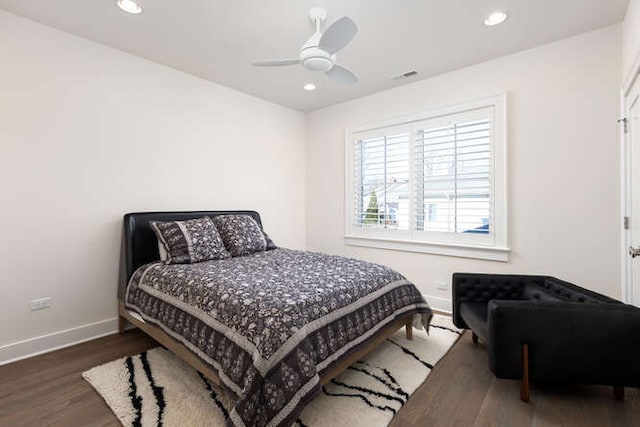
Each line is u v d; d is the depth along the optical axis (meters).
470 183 3.10
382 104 3.73
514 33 2.48
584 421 1.61
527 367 1.75
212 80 3.42
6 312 2.23
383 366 2.15
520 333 1.75
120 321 2.73
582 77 2.50
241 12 2.20
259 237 3.22
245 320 1.59
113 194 2.75
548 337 1.73
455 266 3.21
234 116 3.70
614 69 2.37
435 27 2.38
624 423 1.60
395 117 3.61
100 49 2.65
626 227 2.28
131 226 2.69
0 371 2.09
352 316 1.91
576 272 2.56
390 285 2.35
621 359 1.67
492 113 2.93
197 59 2.93
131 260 2.66
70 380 1.99
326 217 4.35
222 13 2.21
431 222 3.38
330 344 1.70
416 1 2.07
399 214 3.64
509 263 2.88
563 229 2.61
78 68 2.53
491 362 1.83
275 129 4.17
